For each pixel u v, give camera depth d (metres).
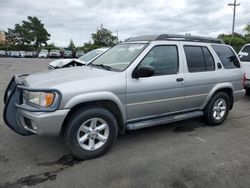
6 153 4.04
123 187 3.22
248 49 8.62
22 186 3.19
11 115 3.79
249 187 3.29
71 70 4.45
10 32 86.88
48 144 4.38
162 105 4.54
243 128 5.54
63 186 3.21
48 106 3.48
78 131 3.73
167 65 4.58
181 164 3.83
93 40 73.75
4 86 10.31
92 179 3.38
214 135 5.07
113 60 4.61
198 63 5.05
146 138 4.81
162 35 4.66
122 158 3.97
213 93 5.30
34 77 4.09
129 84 4.06
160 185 3.28
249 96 9.03
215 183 3.35
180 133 5.12
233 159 4.04
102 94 3.77
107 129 3.99
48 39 93.94
